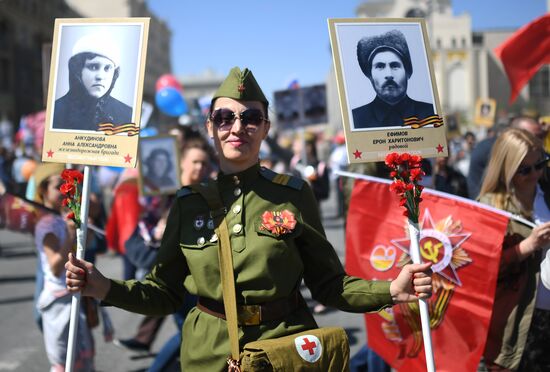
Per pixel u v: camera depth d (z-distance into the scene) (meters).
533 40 3.79
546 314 3.02
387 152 2.57
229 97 2.37
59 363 3.56
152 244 4.45
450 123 15.11
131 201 5.18
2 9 39.00
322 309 6.23
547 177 3.22
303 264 2.40
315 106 9.38
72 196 2.42
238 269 2.25
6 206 3.56
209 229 2.34
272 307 2.26
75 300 2.35
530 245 2.89
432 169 4.11
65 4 51.19
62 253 3.56
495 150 3.15
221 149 2.39
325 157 19.16
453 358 3.06
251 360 2.13
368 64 2.60
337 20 2.60
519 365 3.03
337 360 2.24
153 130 7.48
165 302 2.47
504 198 3.14
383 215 3.28
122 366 4.86
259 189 2.38
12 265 9.36
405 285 2.28
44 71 4.30
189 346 2.34
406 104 2.62
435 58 43.62
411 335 3.16
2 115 40.16
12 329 5.81
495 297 3.04
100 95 2.54
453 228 3.11
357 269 3.31
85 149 2.53
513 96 3.85
